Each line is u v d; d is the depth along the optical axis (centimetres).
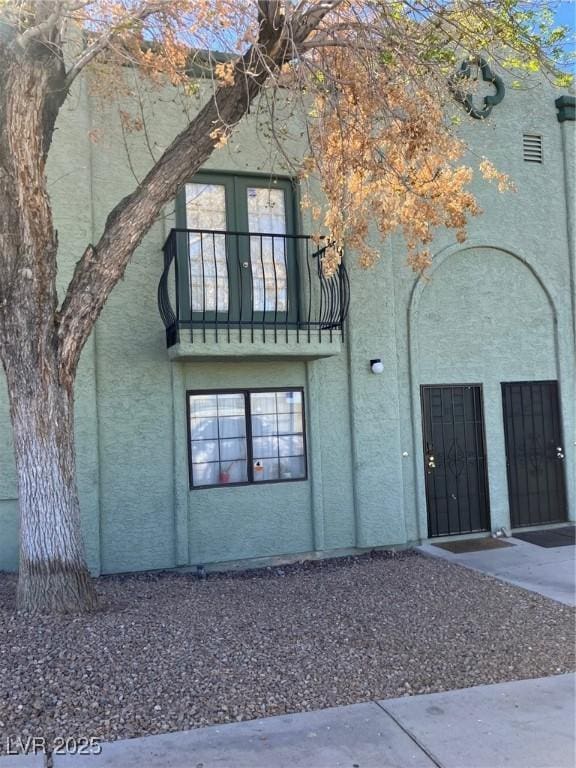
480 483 911
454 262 916
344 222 668
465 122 919
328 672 451
